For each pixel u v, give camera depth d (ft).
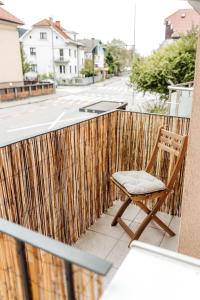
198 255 5.03
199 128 4.42
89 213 8.35
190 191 4.78
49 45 109.29
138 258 3.20
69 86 98.12
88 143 7.70
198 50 4.17
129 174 8.00
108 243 7.72
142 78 30.83
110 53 154.71
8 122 34.63
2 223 2.50
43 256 2.39
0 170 5.01
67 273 2.18
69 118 37.06
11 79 60.95
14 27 59.36
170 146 7.71
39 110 43.70
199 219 4.82
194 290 2.75
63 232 7.20
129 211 9.43
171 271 3.00
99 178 8.61
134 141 9.05
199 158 4.54
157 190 7.12
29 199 5.85
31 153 5.74
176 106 14.53
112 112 8.70
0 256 2.77
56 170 6.57
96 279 2.07
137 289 2.75
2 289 3.05
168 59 29.37
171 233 7.97
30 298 2.74
